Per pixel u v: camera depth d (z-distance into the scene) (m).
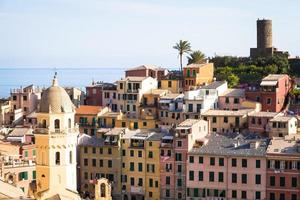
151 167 187.00
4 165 168.88
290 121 187.62
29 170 173.00
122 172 190.88
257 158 170.88
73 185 125.75
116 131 194.00
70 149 124.44
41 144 122.50
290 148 170.62
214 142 181.50
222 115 196.88
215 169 175.25
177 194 182.88
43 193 120.94
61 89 124.38
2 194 108.06
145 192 187.62
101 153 192.12
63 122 122.81
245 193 172.50
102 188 152.50
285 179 168.50
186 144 179.75
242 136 183.88
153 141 186.12
